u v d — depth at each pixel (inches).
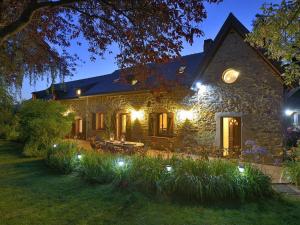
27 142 474.3
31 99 494.3
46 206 190.5
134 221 163.5
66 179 269.3
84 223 160.9
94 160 279.0
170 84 246.2
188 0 164.1
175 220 164.6
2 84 323.9
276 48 183.6
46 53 253.6
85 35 220.1
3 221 163.6
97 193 217.0
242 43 389.4
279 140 351.9
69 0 164.2
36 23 215.2
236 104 396.2
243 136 387.5
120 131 598.9
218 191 195.0
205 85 434.9
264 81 366.9
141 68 226.5
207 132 430.0
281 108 350.6
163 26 177.3
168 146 482.9
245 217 169.5
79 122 746.8
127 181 224.7
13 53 232.5
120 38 205.3
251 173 214.8
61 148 375.6
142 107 538.3
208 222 161.8
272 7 167.2
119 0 172.7
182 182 201.2
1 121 457.4
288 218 168.2
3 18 161.2
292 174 247.6
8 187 241.1
